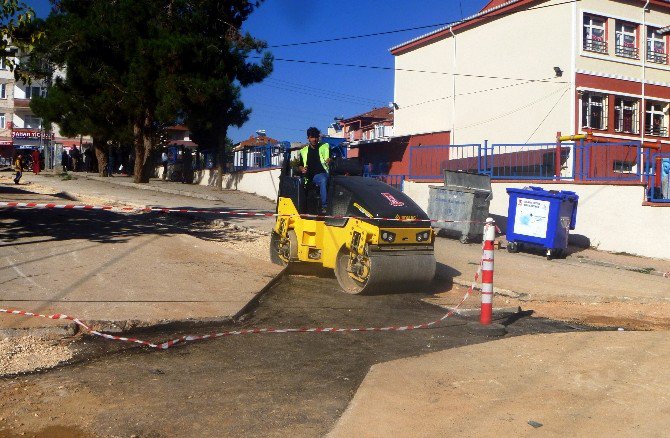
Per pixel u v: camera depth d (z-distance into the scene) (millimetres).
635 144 16109
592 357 6574
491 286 7984
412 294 9781
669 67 27328
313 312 8266
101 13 26984
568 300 10102
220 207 20188
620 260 14297
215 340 6738
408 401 5117
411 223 9289
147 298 7816
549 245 13867
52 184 27547
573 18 24266
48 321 6602
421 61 32312
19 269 8688
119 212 16344
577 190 16297
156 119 29828
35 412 4668
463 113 29531
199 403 4957
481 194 15500
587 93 24688
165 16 27469
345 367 6031
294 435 4438
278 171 24688
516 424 4719
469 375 5852
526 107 26219
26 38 11125
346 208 9625
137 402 4930
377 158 34500
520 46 26484
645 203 15102
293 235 10367
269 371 5805
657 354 6766
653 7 26547
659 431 4637
